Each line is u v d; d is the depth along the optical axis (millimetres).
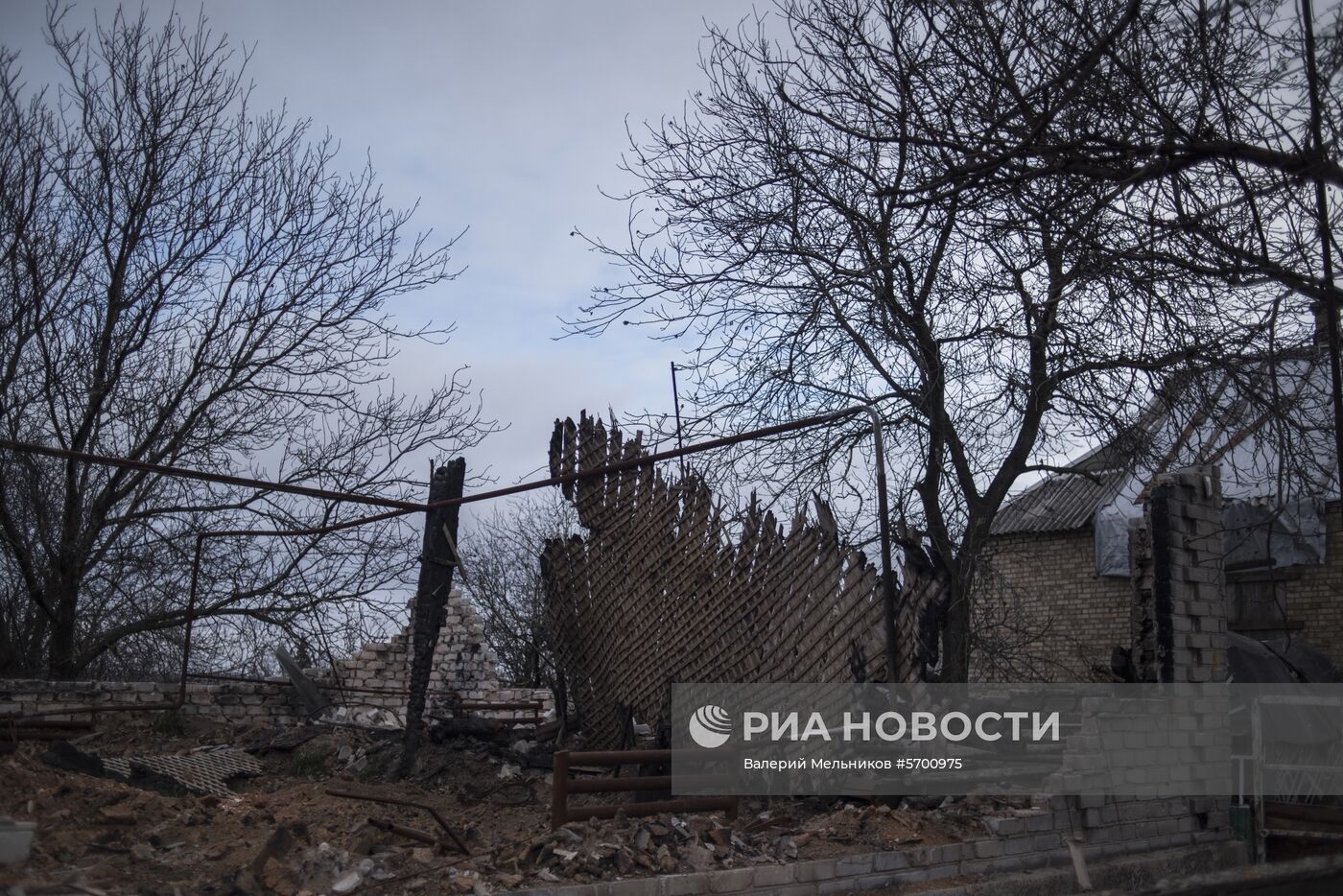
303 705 11000
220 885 4605
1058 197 6559
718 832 5988
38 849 4766
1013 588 10719
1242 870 4371
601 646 9195
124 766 7770
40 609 13594
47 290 13000
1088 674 11844
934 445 8875
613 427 9453
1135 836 7324
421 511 8141
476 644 13570
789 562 7555
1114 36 5719
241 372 13766
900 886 5914
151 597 13539
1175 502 8109
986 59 7332
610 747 8898
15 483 13562
